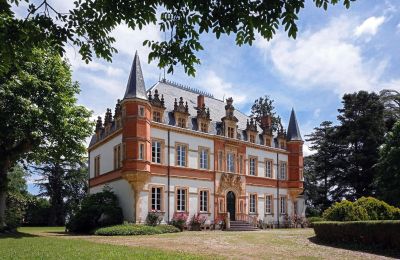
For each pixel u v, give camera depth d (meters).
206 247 21.36
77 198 67.12
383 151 47.12
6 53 8.95
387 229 19.89
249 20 7.84
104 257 15.20
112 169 40.22
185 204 39.25
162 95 39.34
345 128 60.47
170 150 38.81
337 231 23.28
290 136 54.12
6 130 26.98
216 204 42.00
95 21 8.93
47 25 8.69
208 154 42.44
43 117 28.42
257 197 47.34
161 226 34.25
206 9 7.83
